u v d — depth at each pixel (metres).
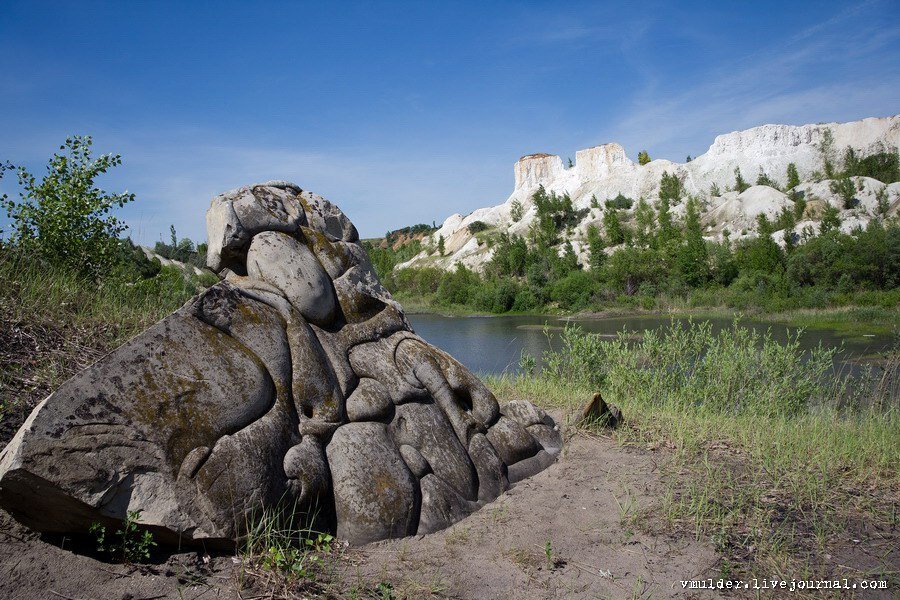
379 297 5.28
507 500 4.92
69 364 5.71
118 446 3.31
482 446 5.08
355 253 5.24
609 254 74.69
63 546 3.47
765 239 52.78
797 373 9.11
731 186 102.06
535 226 93.69
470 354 23.55
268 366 4.06
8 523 3.57
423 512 4.38
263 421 3.88
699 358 9.79
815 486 5.17
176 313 3.75
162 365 3.57
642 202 89.44
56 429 3.15
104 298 7.75
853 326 29.06
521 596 3.60
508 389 8.76
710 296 47.12
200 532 3.46
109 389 3.36
